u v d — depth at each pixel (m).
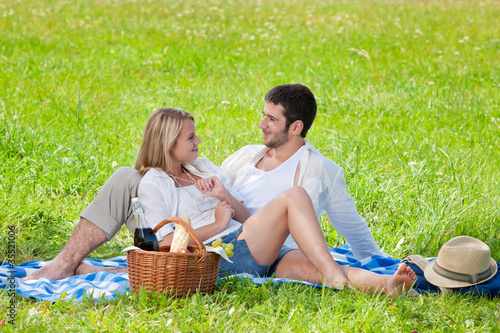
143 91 12.12
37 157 8.00
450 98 11.03
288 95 5.30
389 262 5.46
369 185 7.24
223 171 5.45
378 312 4.14
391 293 4.42
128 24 18.30
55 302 4.32
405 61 14.03
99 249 5.93
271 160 5.55
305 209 4.75
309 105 5.36
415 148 8.80
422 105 11.02
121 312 4.13
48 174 7.42
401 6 22.31
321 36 16.83
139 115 10.55
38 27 17.33
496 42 15.71
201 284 4.37
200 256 4.28
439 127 10.11
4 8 19.83
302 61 14.30
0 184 7.01
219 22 19.08
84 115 10.25
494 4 22.16
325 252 4.65
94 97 11.34
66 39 16.11
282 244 4.93
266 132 5.41
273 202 4.84
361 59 14.56
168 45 15.80
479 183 7.35
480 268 4.54
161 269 4.23
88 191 7.26
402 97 11.31
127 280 4.79
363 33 17.27
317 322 4.02
